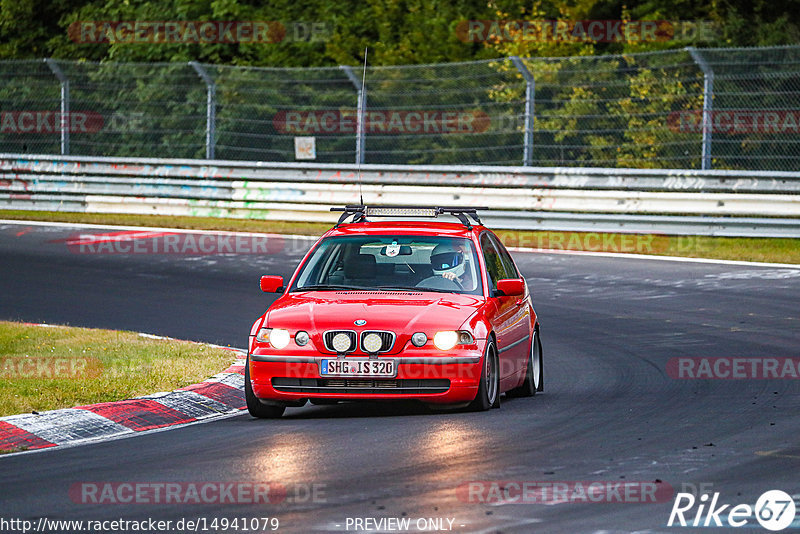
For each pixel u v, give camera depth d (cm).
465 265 3744
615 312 5572
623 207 7969
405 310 3453
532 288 6269
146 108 10588
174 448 2997
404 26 11475
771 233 7538
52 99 10450
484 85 9769
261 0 12162
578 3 10469
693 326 5162
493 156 9531
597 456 2786
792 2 10175
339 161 10056
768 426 3144
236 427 3316
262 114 10288
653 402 3575
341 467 2705
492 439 3008
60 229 8712
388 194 8669
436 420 3325
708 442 2939
